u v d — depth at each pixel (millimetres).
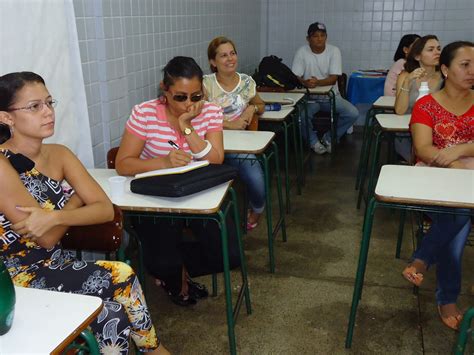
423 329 2137
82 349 1065
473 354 1695
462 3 5496
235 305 2250
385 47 5820
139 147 2119
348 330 1994
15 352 884
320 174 4352
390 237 3051
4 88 1405
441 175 1924
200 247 2127
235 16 4797
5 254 1436
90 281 1454
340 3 5777
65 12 2139
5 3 1766
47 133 1461
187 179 1764
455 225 1950
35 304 1031
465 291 2406
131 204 1716
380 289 2463
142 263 2041
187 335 2102
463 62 2170
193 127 2145
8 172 1354
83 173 1616
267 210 2570
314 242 3006
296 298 2387
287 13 5930
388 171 1983
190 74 1963
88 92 2389
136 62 2840
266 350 2006
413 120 2350
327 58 5043
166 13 3180
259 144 2531
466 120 2277
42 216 1375
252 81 3293
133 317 1518
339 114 4961
